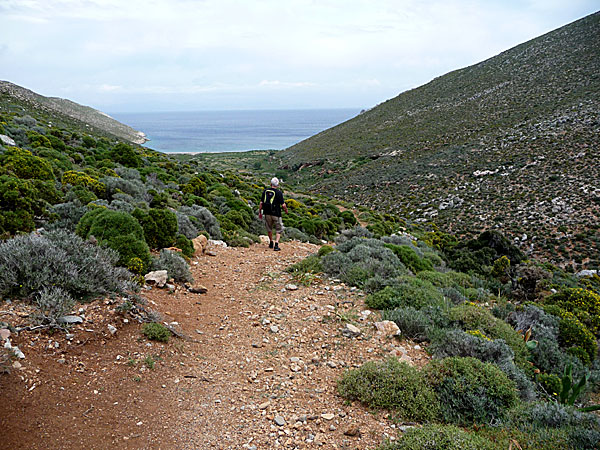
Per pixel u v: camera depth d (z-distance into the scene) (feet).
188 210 38.58
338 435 10.34
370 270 25.18
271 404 11.52
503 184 126.82
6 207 22.44
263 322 17.70
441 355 15.69
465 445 9.53
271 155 408.87
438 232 94.32
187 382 12.08
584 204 99.25
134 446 8.92
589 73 194.49
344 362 14.56
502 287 38.17
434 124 239.30
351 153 254.47
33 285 13.04
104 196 35.88
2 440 7.93
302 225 52.19
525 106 196.13
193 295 20.03
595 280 67.67
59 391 9.89
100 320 13.41
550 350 19.83
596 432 10.18
